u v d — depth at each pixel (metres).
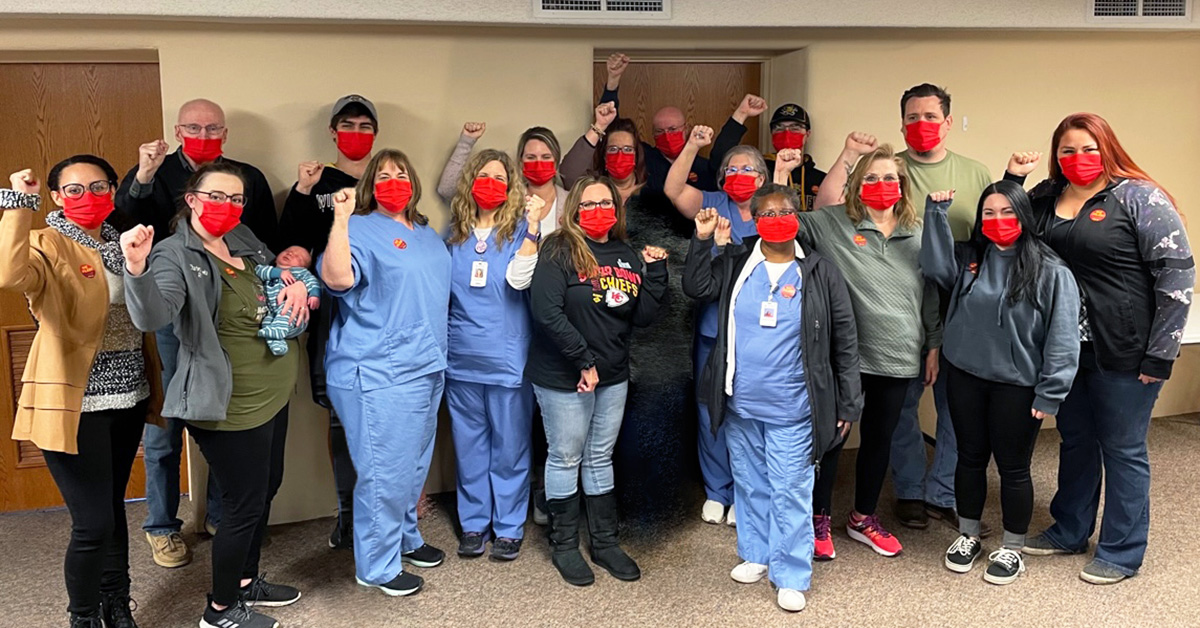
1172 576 2.92
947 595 2.84
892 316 2.92
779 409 2.72
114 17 2.93
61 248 2.23
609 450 3.01
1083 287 2.75
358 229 2.73
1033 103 3.96
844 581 2.94
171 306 2.24
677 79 3.95
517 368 2.99
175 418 2.41
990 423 2.85
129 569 3.03
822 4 3.43
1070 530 3.05
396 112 3.33
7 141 3.28
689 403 3.28
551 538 3.06
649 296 2.90
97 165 2.29
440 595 2.88
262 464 2.53
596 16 3.26
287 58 3.21
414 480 2.85
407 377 2.73
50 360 2.23
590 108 3.55
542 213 3.03
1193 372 4.39
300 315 2.54
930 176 3.17
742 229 3.21
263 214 3.06
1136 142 4.11
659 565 3.05
